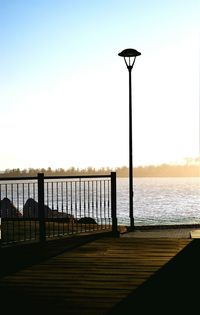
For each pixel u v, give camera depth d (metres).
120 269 5.59
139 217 40.22
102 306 4.07
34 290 4.65
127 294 4.46
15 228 9.87
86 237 8.33
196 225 9.94
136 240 7.98
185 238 8.21
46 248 7.21
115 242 7.77
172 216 41.16
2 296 4.43
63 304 4.15
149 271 5.46
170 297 4.34
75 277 5.19
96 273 5.38
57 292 4.56
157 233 8.94
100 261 6.11
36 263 6.03
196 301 4.21
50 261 6.16
